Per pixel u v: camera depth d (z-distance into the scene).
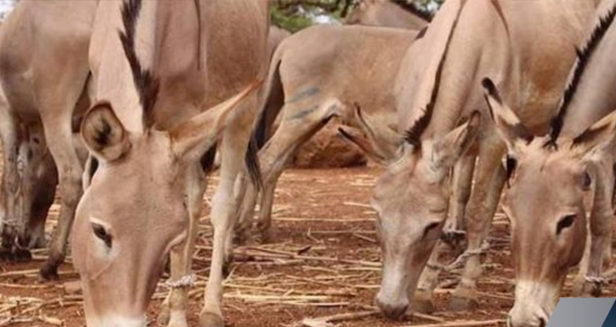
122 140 5.23
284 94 10.84
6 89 9.20
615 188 8.48
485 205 7.93
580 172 6.46
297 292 8.36
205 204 12.97
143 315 5.13
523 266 6.36
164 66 6.35
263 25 8.13
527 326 6.27
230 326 7.29
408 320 7.52
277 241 10.73
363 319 7.58
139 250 5.13
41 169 9.59
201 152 5.37
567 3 8.99
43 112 8.80
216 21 7.19
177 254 6.63
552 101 8.86
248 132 7.51
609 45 7.31
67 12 8.74
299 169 17.41
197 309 7.67
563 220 6.35
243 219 10.50
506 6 8.57
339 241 10.80
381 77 10.51
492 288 8.59
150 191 5.21
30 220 9.68
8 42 9.05
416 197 7.04
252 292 8.34
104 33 6.41
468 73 7.75
